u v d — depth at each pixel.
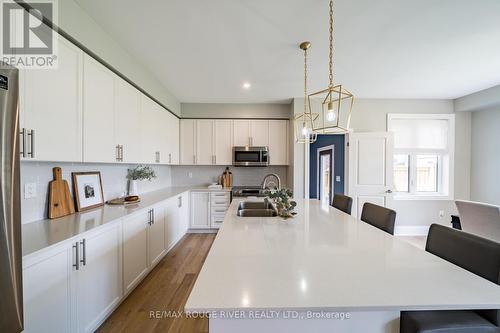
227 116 4.49
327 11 1.80
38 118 1.44
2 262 0.98
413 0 1.67
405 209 4.22
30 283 1.16
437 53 2.48
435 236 1.29
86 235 1.54
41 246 1.24
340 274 0.95
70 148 1.70
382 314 0.86
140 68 2.75
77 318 1.47
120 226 1.96
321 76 3.14
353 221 1.86
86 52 1.88
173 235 3.40
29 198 1.66
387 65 2.78
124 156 2.46
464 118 4.17
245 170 4.77
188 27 2.02
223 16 1.86
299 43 2.28
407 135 4.24
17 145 1.05
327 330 0.84
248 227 1.67
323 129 1.76
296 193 4.02
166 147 3.79
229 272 0.96
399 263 1.07
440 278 0.93
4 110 0.99
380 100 4.13
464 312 0.92
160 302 2.09
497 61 2.67
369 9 1.77
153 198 3.06
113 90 2.25
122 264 2.00
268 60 2.65
